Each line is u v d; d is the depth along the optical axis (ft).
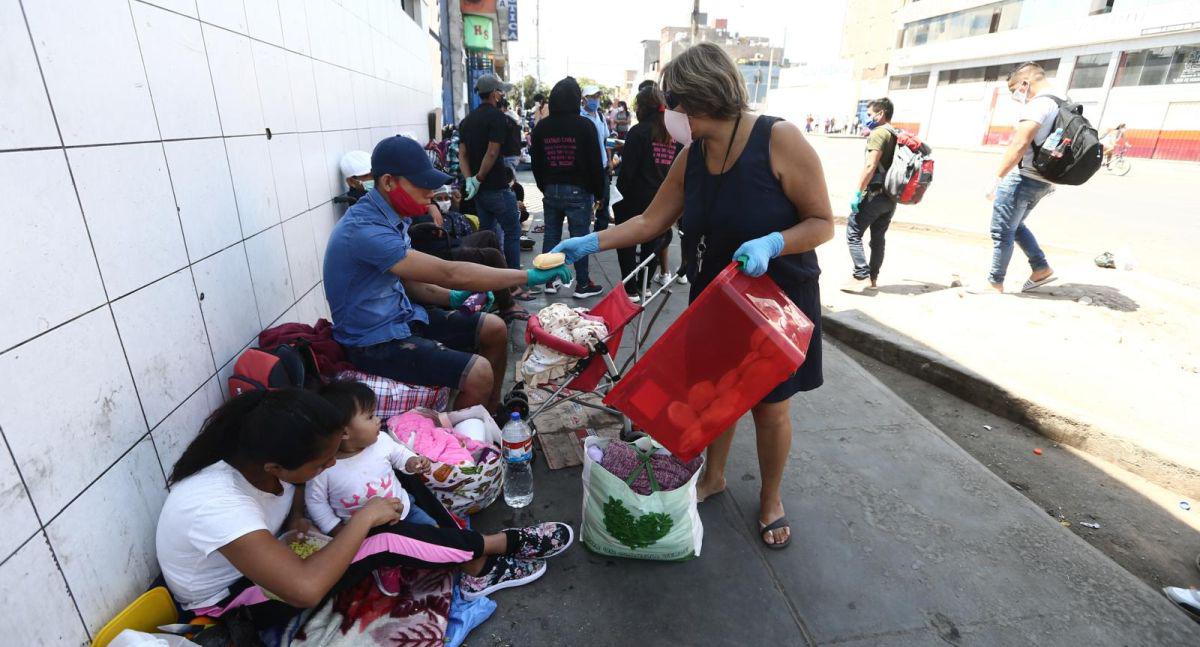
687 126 7.16
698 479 9.43
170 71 7.00
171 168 6.96
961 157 80.02
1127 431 10.80
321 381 8.38
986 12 109.50
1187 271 23.03
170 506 5.74
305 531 6.84
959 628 7.04
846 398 12.26
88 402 5.50
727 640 6.86
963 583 7.67
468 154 18.42
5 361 4.64
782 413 7.78
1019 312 17.08
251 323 9.02
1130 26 82.43
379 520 6.37
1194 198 42.27
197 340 7.41
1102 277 19.72
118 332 5.94
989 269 20.43
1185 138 78.48
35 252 4.95
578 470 9.78
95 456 5.58
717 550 8.19
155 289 6.57
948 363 13.60
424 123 30.55
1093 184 51.03
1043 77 16.66
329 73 13.50
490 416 9.55
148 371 6.40
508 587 7.48
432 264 8.55
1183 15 76.02
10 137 4.73
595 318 9.42
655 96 15.25
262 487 6.08
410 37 26.40
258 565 5.49
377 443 7.46
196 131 7.55
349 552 5.98
